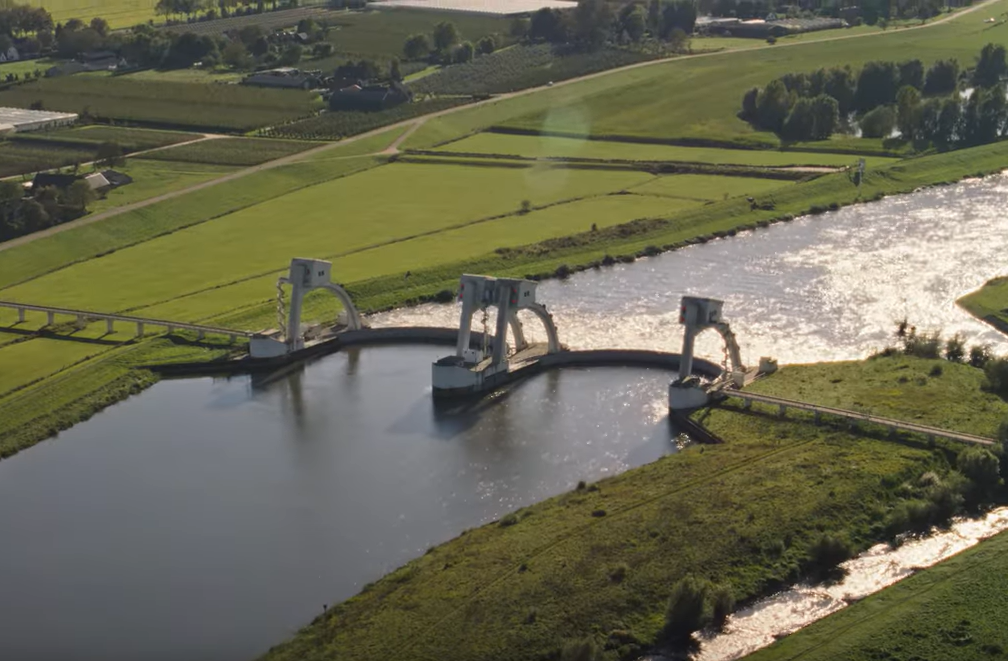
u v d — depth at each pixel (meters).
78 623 176.88
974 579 175.25
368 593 178.12
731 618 170.62
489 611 169.12
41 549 196.38
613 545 183.38
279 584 184.75
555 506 199.38
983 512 196.50
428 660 161.00
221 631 173.75
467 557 183.75
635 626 167.25
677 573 176.75
